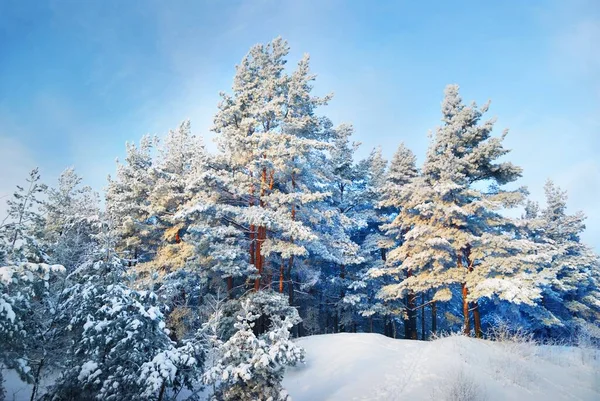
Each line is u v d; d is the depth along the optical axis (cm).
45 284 881
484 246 1997
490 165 2222
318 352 1572
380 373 1201
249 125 2042
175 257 2184
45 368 1044
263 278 2120
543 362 1466
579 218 3144
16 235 945
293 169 2019
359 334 1820
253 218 1684
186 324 1980
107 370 948
